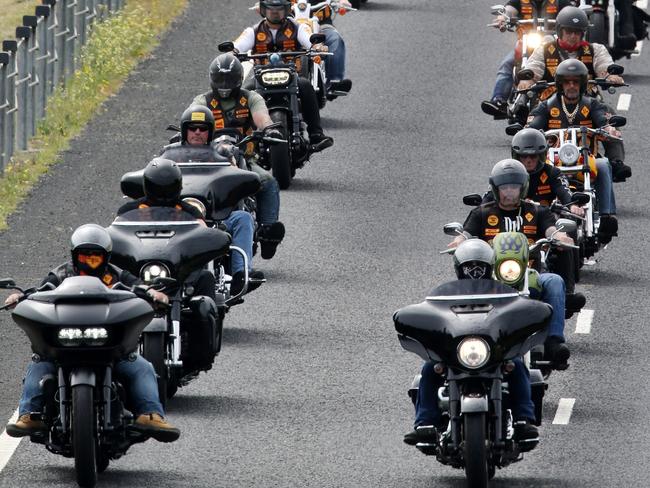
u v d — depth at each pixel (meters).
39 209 65.06
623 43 86.81
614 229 58.56
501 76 76.06
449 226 46.28
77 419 37.72
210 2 97.31
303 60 72.62
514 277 41.88
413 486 39.69
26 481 39.66
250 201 56.25
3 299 54.72
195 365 45.09
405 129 76.75
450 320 38.72
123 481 39.66
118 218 45.22
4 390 46.41
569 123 59.66
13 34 93.38
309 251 60.16
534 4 77.62
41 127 75.31
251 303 54.56
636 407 45.22
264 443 42.53
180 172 46.31
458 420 38.62
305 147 68.62
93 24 88.88
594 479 40.03
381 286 56.34
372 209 65.44
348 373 48.00
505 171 47.34
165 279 40.88
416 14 96.38
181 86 82.44
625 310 53.97
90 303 38.41
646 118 79.25
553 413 44.81
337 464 41.16
